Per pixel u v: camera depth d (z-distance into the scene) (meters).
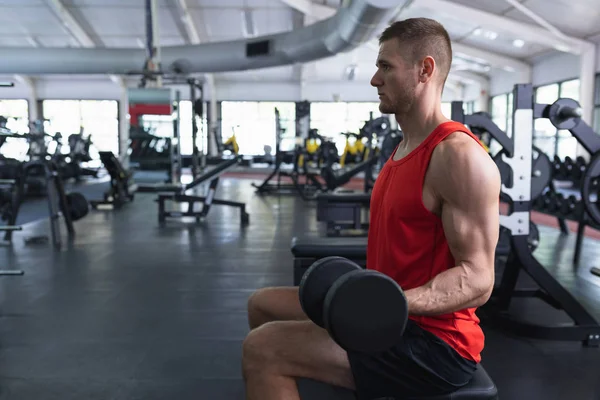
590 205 2.05
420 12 8.34
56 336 2.10
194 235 4.39
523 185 2.09
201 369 1.80
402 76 0.92
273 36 7.48
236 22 9.51
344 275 0.76
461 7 7.56
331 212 3.97
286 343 0.93
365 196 3.95
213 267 3.27
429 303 0.83
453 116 2.23
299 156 9.09
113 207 6.05
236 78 13.96
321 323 0.80
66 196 4.36
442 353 0.92
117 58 8.29
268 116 14.45
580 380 1.72
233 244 4.00
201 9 8.90
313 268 0.82
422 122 0.94
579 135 2.02
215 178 5.06
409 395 0.94
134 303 2.53
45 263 3.37
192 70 8.20
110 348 1.98
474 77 12.89
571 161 3.52
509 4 7.24
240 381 1.71
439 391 0.94
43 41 10.40
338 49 6.31
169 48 8.20
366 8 4.46
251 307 1.21
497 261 3.27
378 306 0.75
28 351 1.95
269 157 12.74
